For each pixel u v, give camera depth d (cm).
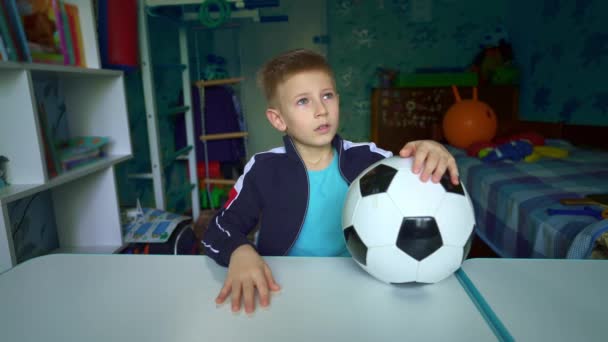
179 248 171
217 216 79
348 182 90
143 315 43
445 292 47
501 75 317
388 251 47
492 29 356
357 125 378
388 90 333
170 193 256
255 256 54
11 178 119
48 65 121
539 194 153
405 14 358
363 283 50
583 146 251
